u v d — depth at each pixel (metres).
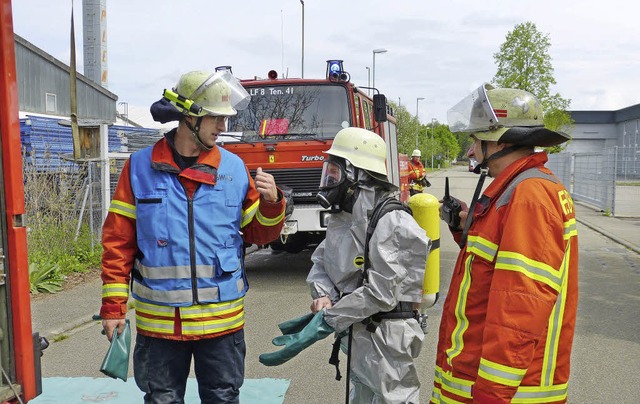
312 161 8.94
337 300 3.40
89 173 10.34
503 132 2.47
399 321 3.27
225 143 9.11
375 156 3.31
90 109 19.30
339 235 3.37
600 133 65.50
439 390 2.64
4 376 2.80
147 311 3.18
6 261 2.82
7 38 2.80
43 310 7.54
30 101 17.55
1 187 2.80
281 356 3.18
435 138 90.38
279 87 9.33
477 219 2.48
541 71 29.91
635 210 21.81
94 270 9.85
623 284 9.28
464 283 2.47
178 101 3.13
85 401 4.84
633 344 6.26
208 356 3.25
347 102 9.23
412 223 3.21
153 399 3.24
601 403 4.79
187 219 3.16
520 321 2.16
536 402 2.29
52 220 9.90
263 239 3.46
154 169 3.19
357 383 3.46
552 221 2.23
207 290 3.16
